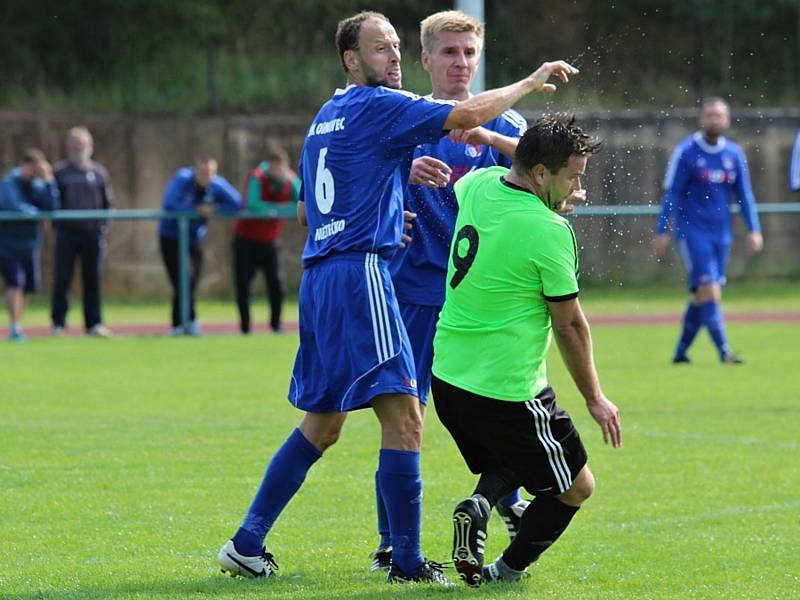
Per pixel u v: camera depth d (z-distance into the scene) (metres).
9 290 60.84
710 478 27.77
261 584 19.19
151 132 91.38
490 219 18.28
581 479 18.59
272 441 32.38
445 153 22.09
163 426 34.78
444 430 33.94
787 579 19.50
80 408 38.25
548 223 17.95
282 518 23.98
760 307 79.75
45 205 62.16
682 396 40.72
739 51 105.38
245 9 107.00
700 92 100.00
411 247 21.77
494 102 19.03
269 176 62.88
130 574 19.84
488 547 22.08
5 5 102.00
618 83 98.44
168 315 78.38
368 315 19.08
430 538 22.38
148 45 103.00
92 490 26.38
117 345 58.06
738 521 23.67
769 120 96.94
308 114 98.81
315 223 19.80
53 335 63.62
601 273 85.12
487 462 19.16
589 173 90.94
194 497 25.72
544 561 20.62
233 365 50.03
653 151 92.31
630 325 69.06
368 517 24.09
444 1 107.81
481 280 18.16
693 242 49.38
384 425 19.42
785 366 49.19
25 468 28.72
